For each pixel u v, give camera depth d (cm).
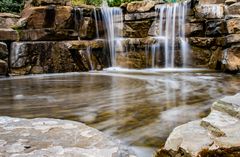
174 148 276
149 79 951
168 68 1253
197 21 1244
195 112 516
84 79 959
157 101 607
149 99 629
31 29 1139
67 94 693
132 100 618
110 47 1299
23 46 1081
